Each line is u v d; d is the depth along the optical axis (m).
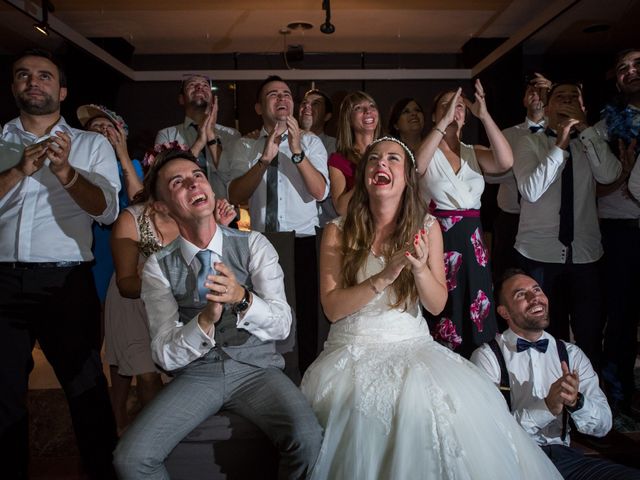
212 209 1.79
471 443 1.57
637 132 2.55
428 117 5.64
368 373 1.73
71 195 1.99
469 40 5.38
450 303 2.36
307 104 3.58
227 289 1.58
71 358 2.05
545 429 2.08
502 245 3.26
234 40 5.27
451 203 2.39
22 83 2.12
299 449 1.58
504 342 2.19
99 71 5.12
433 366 1.73
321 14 4.63
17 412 2.02
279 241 2.16
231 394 1.76
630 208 2.63
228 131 3.46
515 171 2.70
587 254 2.61
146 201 2.16
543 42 4.98
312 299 2.35
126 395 2.51
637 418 2.59
